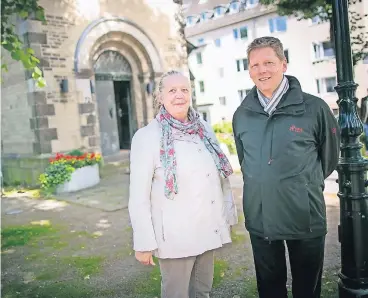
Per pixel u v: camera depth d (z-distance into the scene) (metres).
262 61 2.22
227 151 10.95
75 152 8.71
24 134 9.33
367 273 2.58
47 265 4.09
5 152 10.15
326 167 2.36
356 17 8.27
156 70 11.32
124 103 12.47
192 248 2.25
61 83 9.20
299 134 2.19
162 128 2.30
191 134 2.36
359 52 8.30
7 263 4.20
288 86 2.31
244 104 2.40
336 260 3.65
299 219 2.22
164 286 2.38
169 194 2.21
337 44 2.53
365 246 2.56
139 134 2.31
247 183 2.36
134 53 11.27
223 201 2.46
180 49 11.92
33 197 7.78
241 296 3.11
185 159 2.26
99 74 10.92
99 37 10.00
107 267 3.94
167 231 2.24
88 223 5.67
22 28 8.77
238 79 27.77
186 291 2.38
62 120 9.23
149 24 11.16
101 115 11.23
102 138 11.28
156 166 2.26
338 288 2.81
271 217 2.26
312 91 23.61
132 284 3.50
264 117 2.29
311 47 23.27
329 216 5.05
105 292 3.37
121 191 7.77
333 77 22.88
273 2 9.41
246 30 25.66
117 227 5.38
